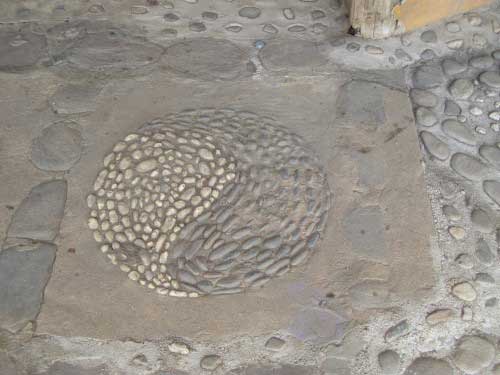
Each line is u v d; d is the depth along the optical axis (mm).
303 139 1672
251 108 1743
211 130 1658
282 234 1479
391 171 1618
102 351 1296
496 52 1961
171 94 1764
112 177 1544
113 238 1451
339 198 1554
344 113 1746
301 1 2092
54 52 1858
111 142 1630
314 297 1386
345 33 1988
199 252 1438
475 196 1585
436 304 1382
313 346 1318
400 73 1880
